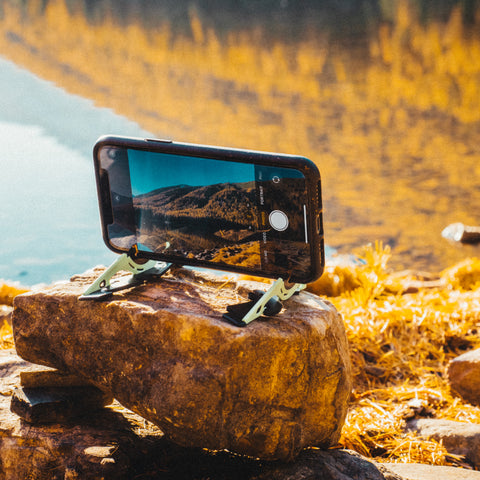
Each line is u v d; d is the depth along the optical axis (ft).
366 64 15.56
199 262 2.44
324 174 8.73
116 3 24.32
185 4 24.29
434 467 2.70
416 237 6.66
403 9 21.08
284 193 2.31
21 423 2.55
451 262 6.06
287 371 2.37
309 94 13.20
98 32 19.93
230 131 10.59
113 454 2.44
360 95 13.10
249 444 2.39
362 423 2.99
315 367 2.42
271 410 2.39
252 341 2.31
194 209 2.40
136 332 2.37
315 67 15.56
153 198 2.43
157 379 2.33
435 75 14.24
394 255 6.24
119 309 2.39
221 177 2.35
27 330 2.49
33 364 2.60
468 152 9.61
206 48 17.89
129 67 15.53
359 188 8.19
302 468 2.46
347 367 2.52
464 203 7.62
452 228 6.75
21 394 2.55
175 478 2.48
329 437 2.53
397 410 3.09
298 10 22.70
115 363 2.40
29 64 15.25
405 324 3.72
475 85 13.30
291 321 2.41
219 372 2.29
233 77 14.74
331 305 2.55
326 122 11.27
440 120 11.30
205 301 2.45
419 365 3.48
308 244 2.32
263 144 9.95
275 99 12.86
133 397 2.37
